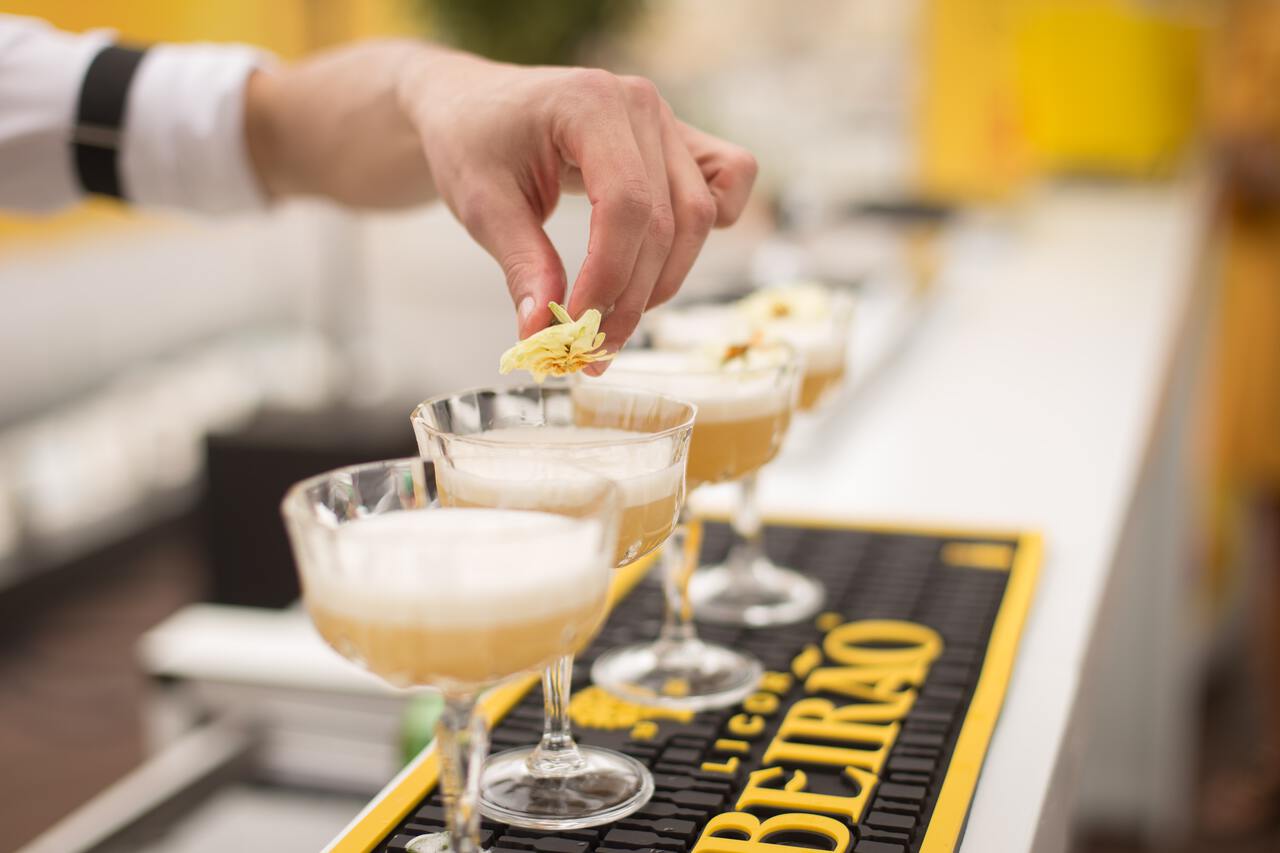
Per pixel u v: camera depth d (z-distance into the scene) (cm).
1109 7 324
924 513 118
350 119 102
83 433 286
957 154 335
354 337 302
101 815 114
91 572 277
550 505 69
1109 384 155
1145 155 321
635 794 77
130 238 301
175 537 297
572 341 74
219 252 332
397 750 114
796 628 95
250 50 110
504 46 223
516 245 81
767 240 200
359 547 64
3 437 265
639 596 101
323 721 117
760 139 319
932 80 337
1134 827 187
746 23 359
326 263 308
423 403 76
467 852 67
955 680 88
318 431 149
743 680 88
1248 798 214
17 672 235
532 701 86
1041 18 317
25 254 269
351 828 75
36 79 108
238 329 340
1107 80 315
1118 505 119
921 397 152
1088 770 188
